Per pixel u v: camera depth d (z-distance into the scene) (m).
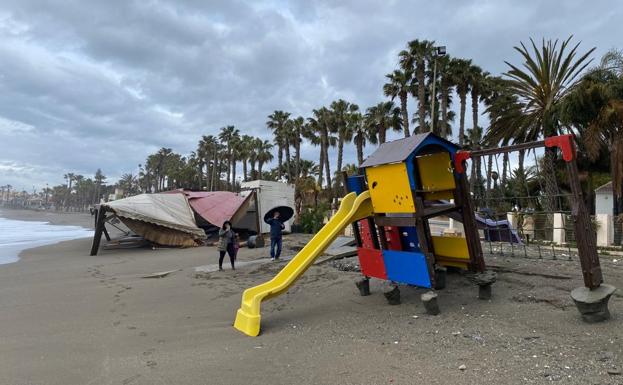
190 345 6.10
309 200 54.12
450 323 6.14
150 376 4.90
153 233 22.48
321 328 6.54
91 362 5.48
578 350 4.67
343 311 7.43
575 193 5.68
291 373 4.77
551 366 4.34
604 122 18.67
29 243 28.95
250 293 7.31
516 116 22.69
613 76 18.92
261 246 20.88
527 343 5.05
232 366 5.11
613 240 14.52
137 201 23.22
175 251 20.92
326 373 4.69
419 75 36.97
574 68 21.30
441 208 7.42
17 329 7.28
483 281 6.91
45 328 7.29
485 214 9.02
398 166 7.08
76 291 10.83
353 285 9.16
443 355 4.95
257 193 26.50
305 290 9.23
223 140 81.56
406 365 4.74
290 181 61.88
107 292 10.51
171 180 113.06
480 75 39.81
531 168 19.12
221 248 13.26
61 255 20.81
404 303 7.48
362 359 5.05
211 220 24.89
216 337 6.45
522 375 4.20
